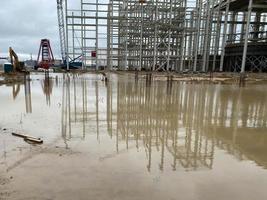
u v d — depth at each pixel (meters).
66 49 53.25
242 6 43.75
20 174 5.86
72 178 5.71
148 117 12.52
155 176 5.94
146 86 26.22
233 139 9.14
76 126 10.59
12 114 12.63
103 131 9.95
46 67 59.16
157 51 49.25
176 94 20.50
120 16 51.22
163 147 8.20
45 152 7.32
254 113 13.47
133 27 50.38
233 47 46.03
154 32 46.28
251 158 7.28
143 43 52.78
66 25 50.66
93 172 6.06
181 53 47.53
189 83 29.12
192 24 48.22
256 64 42.19
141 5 47.12
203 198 5.01
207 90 23.03
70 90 23.17
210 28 47.00
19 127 10.10
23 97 18.72
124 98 18.48
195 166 6.62
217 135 9.66
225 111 13.98
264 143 8.70
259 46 40.34
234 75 34.78
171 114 13.20
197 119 12.12
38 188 5.22
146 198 4.95
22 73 42.22
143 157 7.22
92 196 4.96
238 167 6.61
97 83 29.83
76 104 15.89
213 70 45.44
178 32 48.28
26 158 6.84
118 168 6.36
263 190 5.39
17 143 8.10
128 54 57.47
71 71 52.12
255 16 49.47
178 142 8.77
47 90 23.19
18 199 4.79
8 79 33.62
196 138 9.24
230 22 48.19
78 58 56.44
